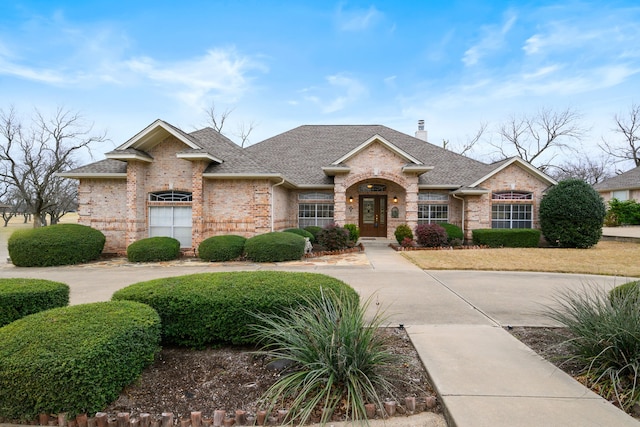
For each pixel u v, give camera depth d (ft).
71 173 45.47
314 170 62.23
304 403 9.89
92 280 29.68
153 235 46.62
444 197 59.36
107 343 9.84
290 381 9.92
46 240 37.88
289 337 11.39
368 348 11.03
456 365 12.13
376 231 62.34
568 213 50.03
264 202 45.88
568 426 8.64
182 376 11.82
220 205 46.29
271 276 16.39
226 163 47.47
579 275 31.48
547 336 15.40
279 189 53.21
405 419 9.49
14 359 9.18
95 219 46.93
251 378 11.68
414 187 53.16
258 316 12.77
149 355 11.64
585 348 11.85
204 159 44.39
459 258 40.55
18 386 9.16
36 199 104.22
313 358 10.82
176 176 46.24
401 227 53.21
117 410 9.89
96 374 9.50
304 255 43.93
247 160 48.34
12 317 13.84
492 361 12.50
